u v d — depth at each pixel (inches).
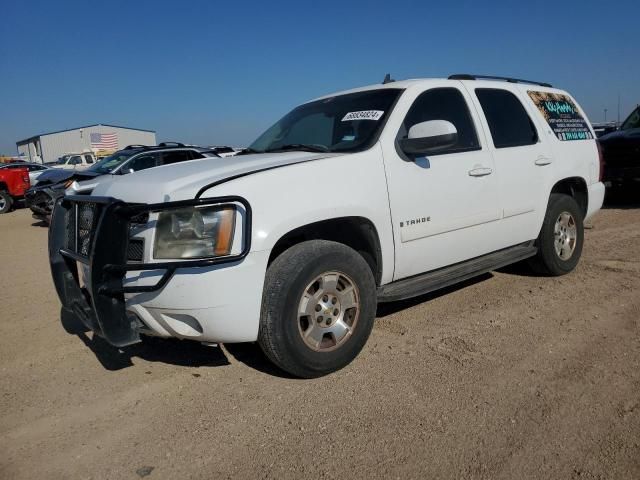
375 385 138.0
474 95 192.1
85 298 145.9
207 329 127.4
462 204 174.9
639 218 370.6
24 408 134.0
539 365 146.0
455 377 140.7
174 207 122.0
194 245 123.7
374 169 151.6
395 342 164.6
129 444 116.9
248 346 167.2
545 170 209.6
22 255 347.6
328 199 139.8
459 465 105.6
